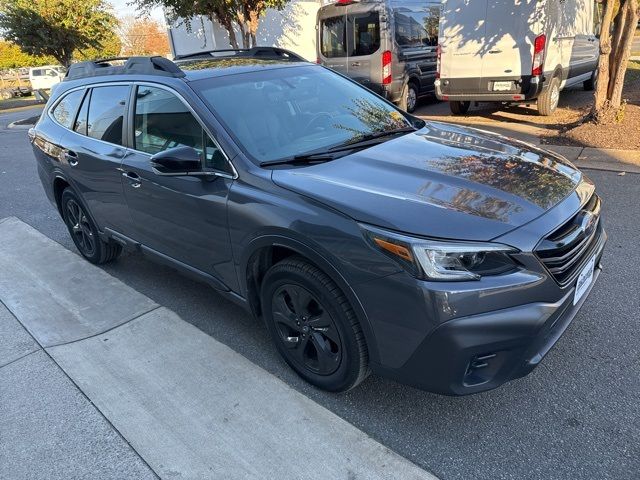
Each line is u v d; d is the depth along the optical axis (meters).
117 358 3.29
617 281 3.69
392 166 2.82
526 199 2.49
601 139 7.11
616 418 2.49
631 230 4.49
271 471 2.35
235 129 3.05
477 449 2.38
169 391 2.94
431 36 11.80
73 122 4.37
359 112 3.63
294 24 14.20
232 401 2.82
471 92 9.19
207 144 3.06
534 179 2.69
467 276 2.15
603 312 3.33
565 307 2.40
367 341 2.43
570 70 9.83
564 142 7.27
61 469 2.47
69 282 4.43
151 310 3.84
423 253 2.17
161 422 2.70
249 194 2.78
